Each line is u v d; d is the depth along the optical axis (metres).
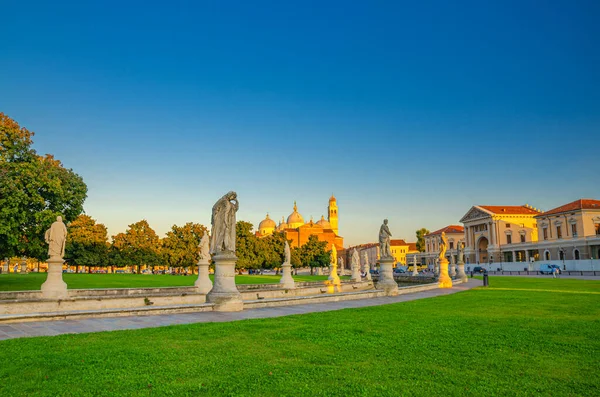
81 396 7.36
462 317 17.59
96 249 89.25
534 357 10.30
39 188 36.00
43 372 8.70
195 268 100.12
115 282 46.41
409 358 10.15
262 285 40.81
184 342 11.77
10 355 10.04
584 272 85.19
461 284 47.91
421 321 16.28
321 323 15.57
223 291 20.22
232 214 21.12
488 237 136.88
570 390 7.89
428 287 38.47
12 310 20.72
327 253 122.69
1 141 34.12
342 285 47.72
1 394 7.39
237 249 88.38
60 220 24.81
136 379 8.30
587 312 19.31
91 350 10.67
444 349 11.12
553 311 19.75
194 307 19.14
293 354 10.47
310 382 8.23
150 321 16.11
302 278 77.12
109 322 15.67
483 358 10.19
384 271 31.67
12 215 32.06
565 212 112.12
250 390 7.73
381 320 16.53
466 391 7.77
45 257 42.28
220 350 10.84
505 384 8.21
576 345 11.64
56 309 22.11
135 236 95.69
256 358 10.05
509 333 13.54
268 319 16.67
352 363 9.66
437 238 171.12
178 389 7.73
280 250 100.50
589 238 101.75
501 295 29.66
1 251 35.28
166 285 44.12
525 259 126.00
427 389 7.86
